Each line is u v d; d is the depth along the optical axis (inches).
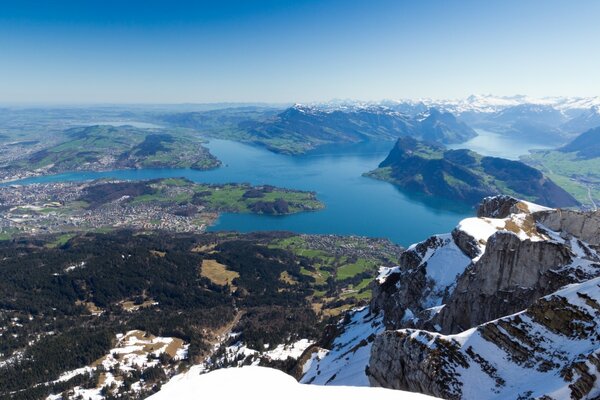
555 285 2974.9
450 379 2239.2
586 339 2080.5
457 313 3474.4
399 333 2679.6
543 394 1895.9
